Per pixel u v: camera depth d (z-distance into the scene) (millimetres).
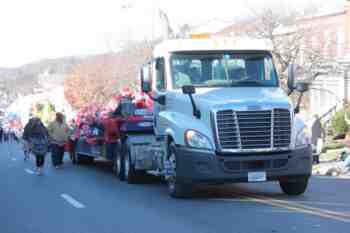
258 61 14258
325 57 37312
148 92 15109
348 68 36250
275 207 12188
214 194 14484
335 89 38250
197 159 12711
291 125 12922
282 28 38062
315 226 10086
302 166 12992
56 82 124125
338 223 10312
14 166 24828
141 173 17344
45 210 12828
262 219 10859
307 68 36094
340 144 27688
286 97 13281
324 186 15789
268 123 12742
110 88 64688
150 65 15047
